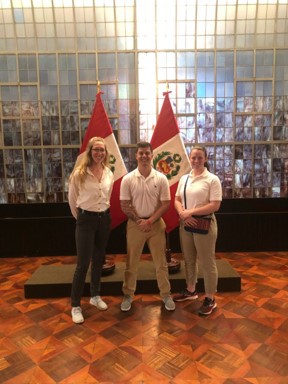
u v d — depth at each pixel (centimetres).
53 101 423
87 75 420
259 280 328
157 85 423
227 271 315
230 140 435
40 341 227
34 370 195
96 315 262
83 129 430
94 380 186
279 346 215
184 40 415
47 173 437
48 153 434
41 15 402
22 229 414
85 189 247
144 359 204
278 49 417
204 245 252
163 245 266
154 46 416
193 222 250
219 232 420
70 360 204
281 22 411
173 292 301
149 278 302
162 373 191
